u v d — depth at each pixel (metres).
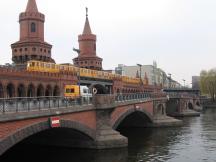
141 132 60.44
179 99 101.38
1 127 23.52
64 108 31.84
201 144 45.62
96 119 40.16
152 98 69.38
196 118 91.56
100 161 34.06
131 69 177.50
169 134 56.88
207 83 145.25
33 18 76.94
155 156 37.28
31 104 27.19
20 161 33.53
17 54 76.19
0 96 49.44
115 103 43.88
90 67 103.94
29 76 55.00
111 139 40.28
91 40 106.31
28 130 26.36
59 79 63.94
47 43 78.31
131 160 35.03
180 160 35.47
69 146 40.50
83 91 60.31
